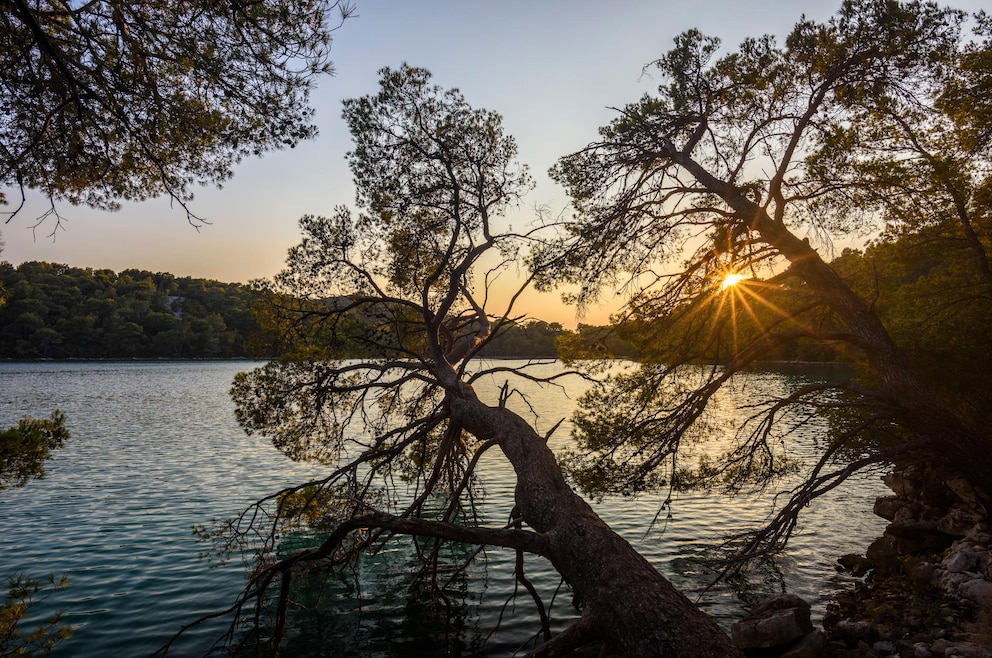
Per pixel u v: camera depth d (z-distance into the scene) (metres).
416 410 12.23
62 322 146.50
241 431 35.69
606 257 11.41
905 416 9.84
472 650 8.84
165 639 9.12
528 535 6.13
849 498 17.80
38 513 16.77
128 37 5.84
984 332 12.69
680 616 5.16
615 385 10.81
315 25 6.04
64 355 148.75
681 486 10.61
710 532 14.48
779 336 10.41
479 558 13.02
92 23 5.80
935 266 15.42
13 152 6.18
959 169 11.39
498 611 10.23
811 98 10.63
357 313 11.29
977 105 11.67
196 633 9.38
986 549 9.88
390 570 12.31
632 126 12.02
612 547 5.93
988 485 9.28
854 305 10.31
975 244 12.70
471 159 10.33
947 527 11.30
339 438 11.37
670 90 11.73
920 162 10.36
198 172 7.16
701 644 4.89
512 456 7.81
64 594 10.90
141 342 160.75
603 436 10.38
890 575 10.91
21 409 47.59
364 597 10.88
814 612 9.63
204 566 12.37
